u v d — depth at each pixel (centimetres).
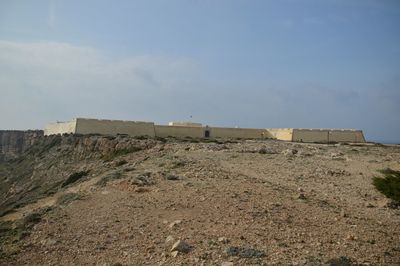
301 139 7962
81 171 4588
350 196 2328
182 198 1903
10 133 10038
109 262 1177
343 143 7250
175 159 3459
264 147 4666
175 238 1332
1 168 6806
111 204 1845
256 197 1961
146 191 2100
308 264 1088
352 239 1376
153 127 7331
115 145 5250
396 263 1163
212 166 3025
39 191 4616
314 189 2447
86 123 6631
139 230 1448
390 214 1966
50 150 6425
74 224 1570
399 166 3603
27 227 1612
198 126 8106
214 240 1305
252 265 1091
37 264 1202
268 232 1402
